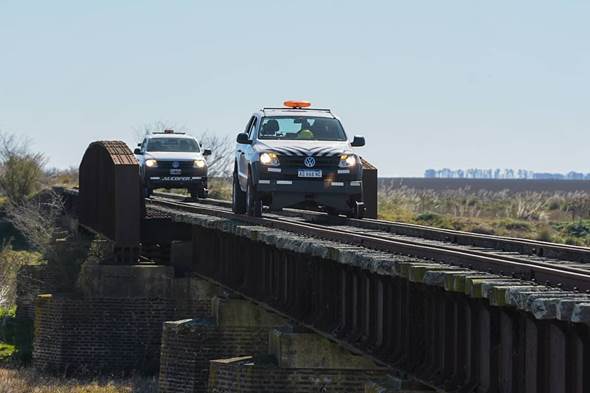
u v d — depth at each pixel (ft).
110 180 312.91
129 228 298.56
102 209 332.80
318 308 178.60
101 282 299.58
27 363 327.67
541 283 106.83
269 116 246.47
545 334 101.40
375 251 142.92
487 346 115.55
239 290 234.79
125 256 300.61
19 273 373.61
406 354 139.33
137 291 299.17
